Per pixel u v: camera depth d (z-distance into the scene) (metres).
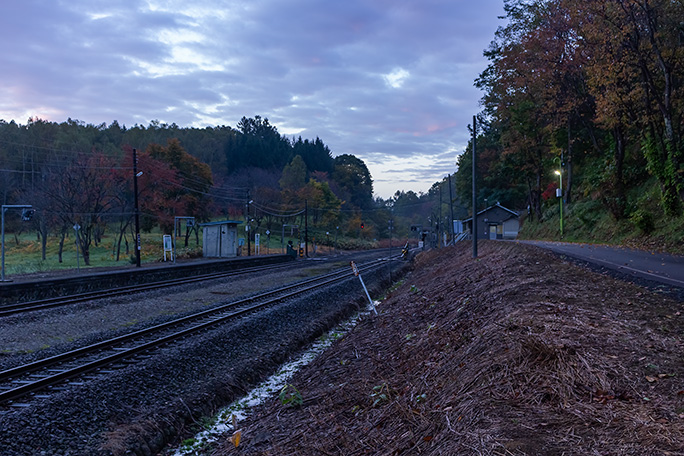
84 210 43.19
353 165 160.00
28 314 15.57
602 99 25.06
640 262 14.13
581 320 6.79
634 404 4.20
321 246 89.00
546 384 4.80
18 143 80.81
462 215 121.75
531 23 35.53
